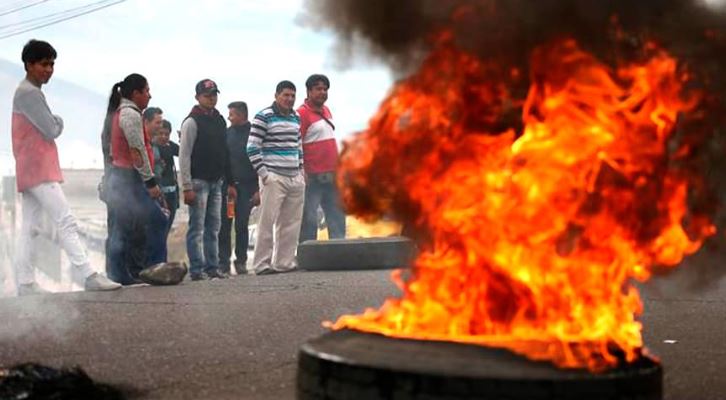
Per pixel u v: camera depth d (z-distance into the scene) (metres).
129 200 8.51
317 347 2.65
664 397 3.60
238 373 4.05
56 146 7.96
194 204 9.35
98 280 7.89
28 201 7.89
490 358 2.42
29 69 7.82
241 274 10.16
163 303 6.79
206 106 9.39
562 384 2.29
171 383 3.84
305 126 10.68
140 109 8.61
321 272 9.87
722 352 4.68
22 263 7.91
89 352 4.65
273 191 9.81
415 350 2.51
